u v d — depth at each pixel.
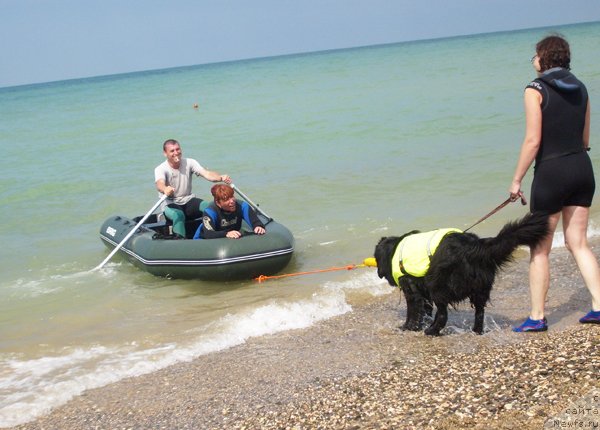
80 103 40.34
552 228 4.64
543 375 3.99
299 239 8.92
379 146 14.97
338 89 31.22
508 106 19.45
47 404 4.73
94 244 9.66
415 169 12.35
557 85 4.44
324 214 10.01
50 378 5.21
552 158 4.49
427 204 10.02
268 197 11.22
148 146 18.02
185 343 5.73
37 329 6.40
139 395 4.77
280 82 42.69
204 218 7.75
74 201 12.20
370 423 3.81
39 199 12.43
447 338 5.11
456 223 8.93
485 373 4.22
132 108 31.64
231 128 19.92
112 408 4.59
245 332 5.86
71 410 4.62
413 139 15.46
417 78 33.69
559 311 5.37
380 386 4.35
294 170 13.18
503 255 4.59
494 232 8.37
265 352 5.36
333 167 13.14
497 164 12.16
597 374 3.85
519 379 4.01
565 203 4.62
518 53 49.06
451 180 11.31
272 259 7.43
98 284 7.79
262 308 6.34
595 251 7.06
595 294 4.71
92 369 5.34
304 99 27.64
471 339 5.00
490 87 25.31
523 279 6.59
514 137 14.61
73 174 14.54
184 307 6.78
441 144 14.55
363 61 69.12
